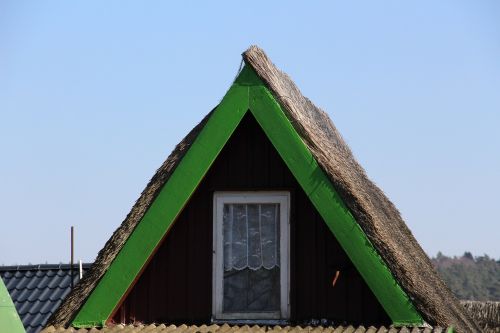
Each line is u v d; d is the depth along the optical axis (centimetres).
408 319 1271
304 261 1374
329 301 1362
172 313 1378
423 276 1462
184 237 1395
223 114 1338
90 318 1328
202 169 1334
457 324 1441
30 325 1919
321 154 1316
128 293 1363
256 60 1347
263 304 1377
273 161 1392
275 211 1393
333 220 1299
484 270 8194
